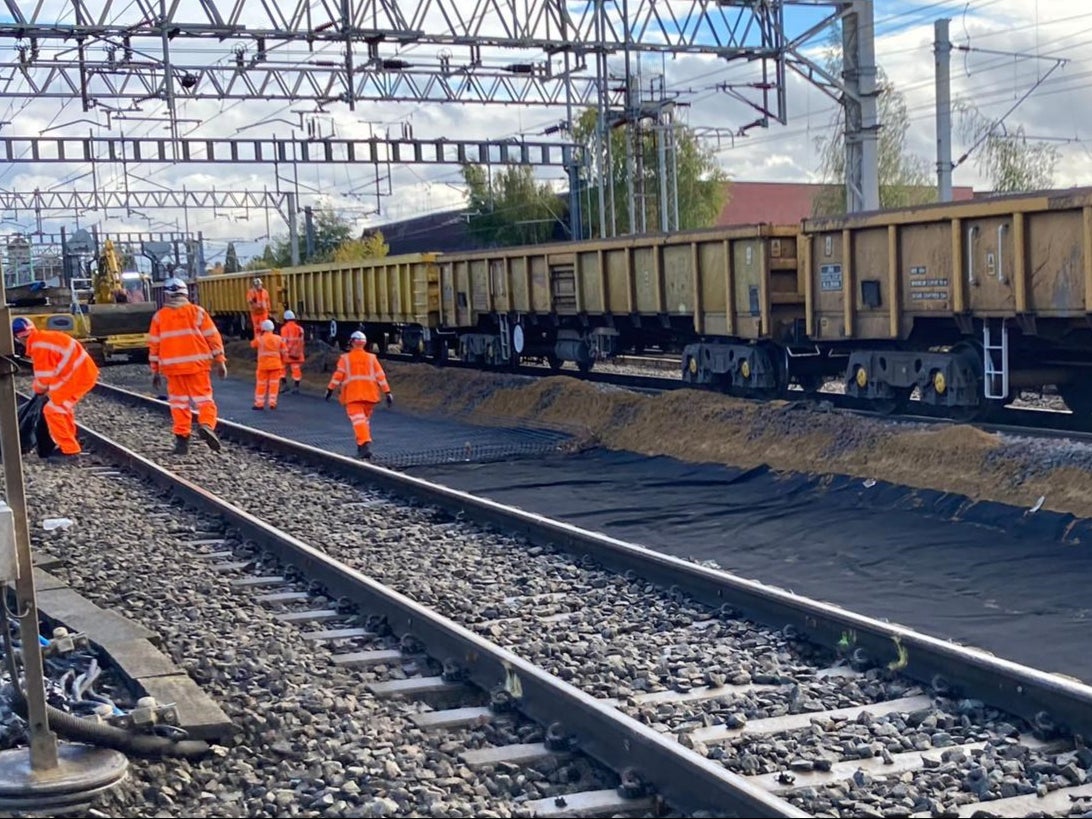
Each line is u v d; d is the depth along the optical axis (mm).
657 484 13312
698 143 53438
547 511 11930
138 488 13242
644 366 27422
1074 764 4898
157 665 6305
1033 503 10164
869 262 14695
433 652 6766
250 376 31750
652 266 18984
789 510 11523
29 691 4762
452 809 4613
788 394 18016
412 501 11867
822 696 5906
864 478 12023
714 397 15914
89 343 35156
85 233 54969
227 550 9906
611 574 8617
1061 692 5199
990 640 7148
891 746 5207
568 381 19172
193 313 15633
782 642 6816
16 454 4738
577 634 7145
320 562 8539
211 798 4824
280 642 6992
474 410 20594
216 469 14523
